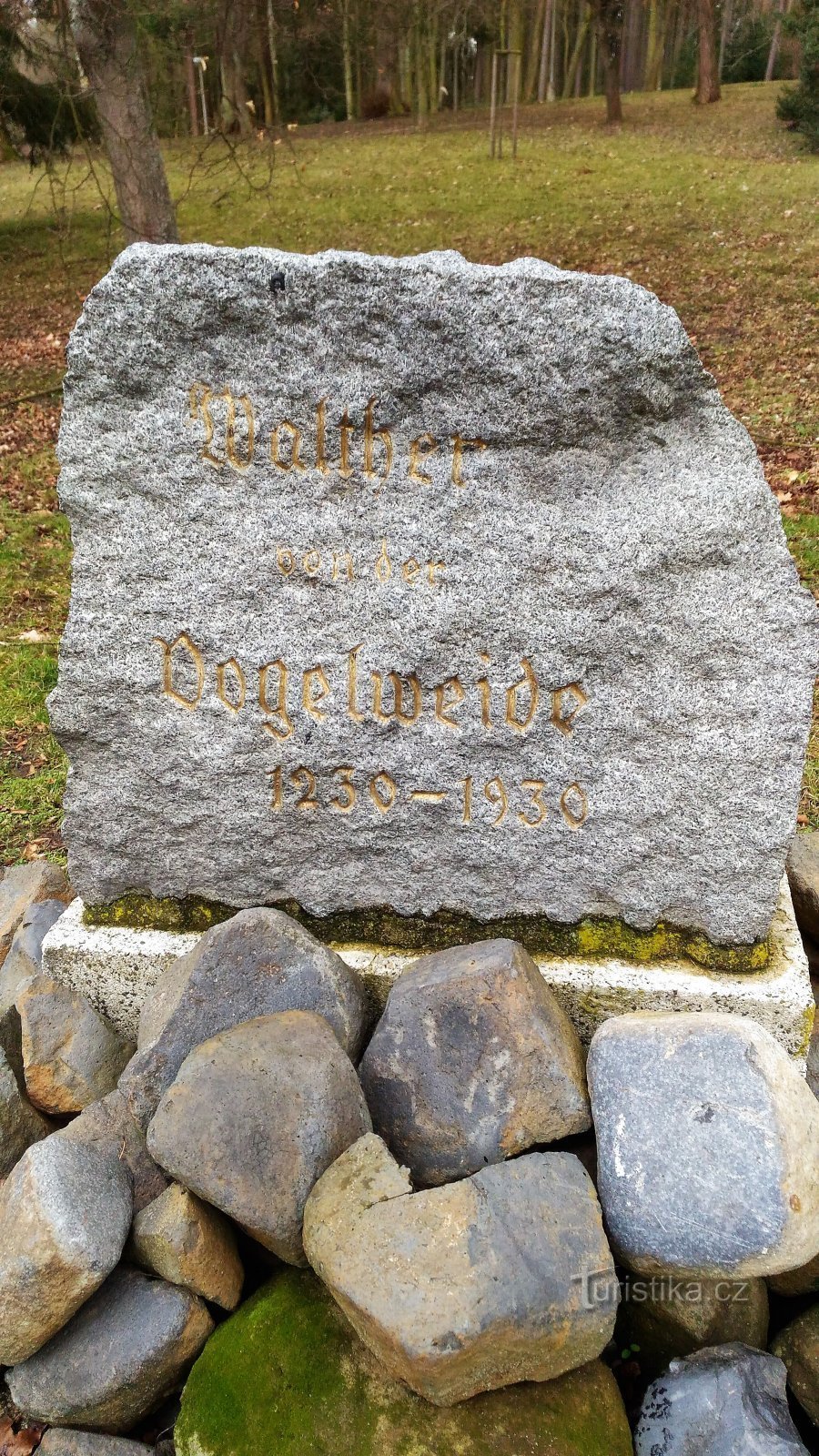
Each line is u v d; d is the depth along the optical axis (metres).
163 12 9.70
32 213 18.06
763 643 2.54
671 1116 2.18
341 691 2.74
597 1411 2.02
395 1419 1.98
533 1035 2.38
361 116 25.89
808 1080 2.70
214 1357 2.15
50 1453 2.13
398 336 2.40
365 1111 2.36
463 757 2.75
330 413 2.50
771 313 10.36
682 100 24.41
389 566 2.62
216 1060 2.32
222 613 2.71
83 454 2.61
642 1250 2.13
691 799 2.69
